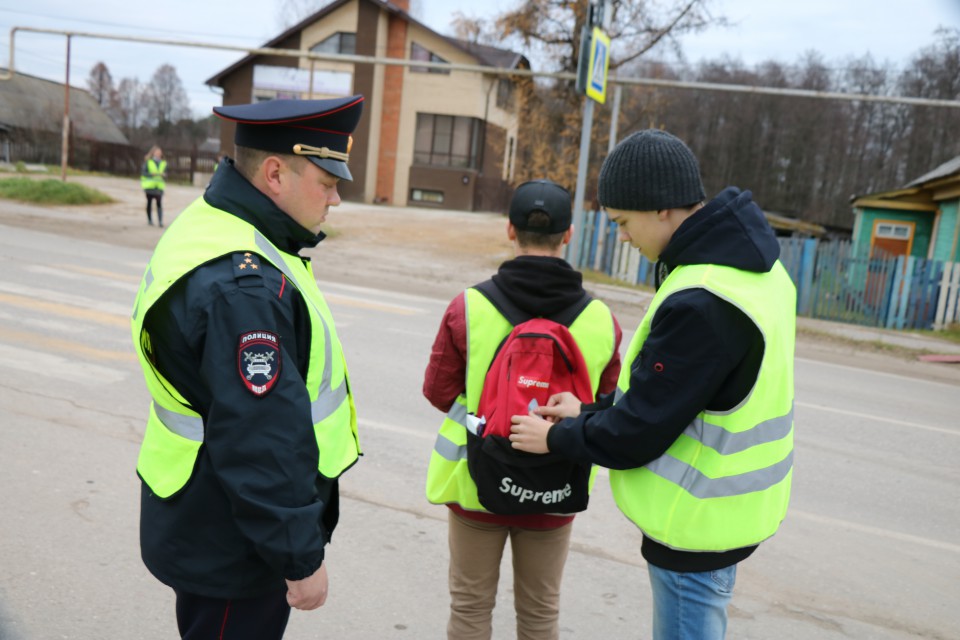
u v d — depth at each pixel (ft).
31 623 9.48
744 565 12.53
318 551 5.41
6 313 24.99
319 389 6.00
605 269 51.31
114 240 46.57
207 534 5.74
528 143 74.59
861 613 11.25
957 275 42.88
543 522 7.75
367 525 12.82
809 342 37.35
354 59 51.39
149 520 5.99
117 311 26.55
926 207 65.67
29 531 11.64
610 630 10.41
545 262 7.55
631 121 87.86
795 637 10.52
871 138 151.94
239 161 6.10
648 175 6.19
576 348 7.27
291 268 6.03
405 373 22.26
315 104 6.00
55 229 48.83
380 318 30.48
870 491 16.25
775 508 6.33
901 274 43.52
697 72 154.81
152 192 55.26
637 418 5.87
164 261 5.74
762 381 5.94
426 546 12.29
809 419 21.68
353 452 6.48
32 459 14.15
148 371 5.81
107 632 9.48
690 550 6.09
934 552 13.51
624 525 13.64
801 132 152.56
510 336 7.34
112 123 168.55
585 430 6.23
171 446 5.82
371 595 10.82
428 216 83.46
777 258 6.37
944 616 11.31
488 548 7.93
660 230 6.40
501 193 114.83
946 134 143.95
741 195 6.21
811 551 13.19
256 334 5.34
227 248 5.64
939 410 24.45
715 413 5.99
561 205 7.57
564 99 70.03
